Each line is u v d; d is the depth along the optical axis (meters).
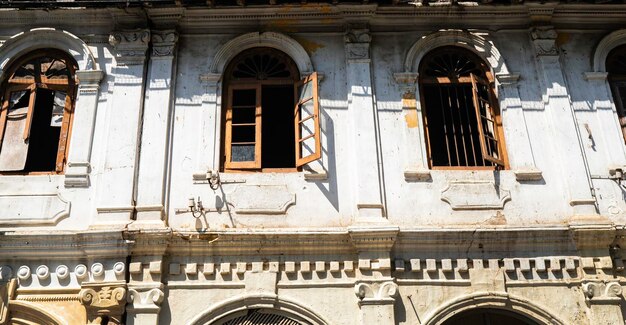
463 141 8.91
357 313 7.61
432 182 8.38
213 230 7.83
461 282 7.79
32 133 8.84
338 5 9.11
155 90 8.79
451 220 8.15
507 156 8.73
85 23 9.23
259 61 9.34
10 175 8.38
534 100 9.01
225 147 8.70
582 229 7.84
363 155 8.38
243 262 7.84
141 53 8.99
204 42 9.24
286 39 9.17
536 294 7.80
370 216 8.00
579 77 9.19
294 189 8.30
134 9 9.01
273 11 9.22
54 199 8.16
